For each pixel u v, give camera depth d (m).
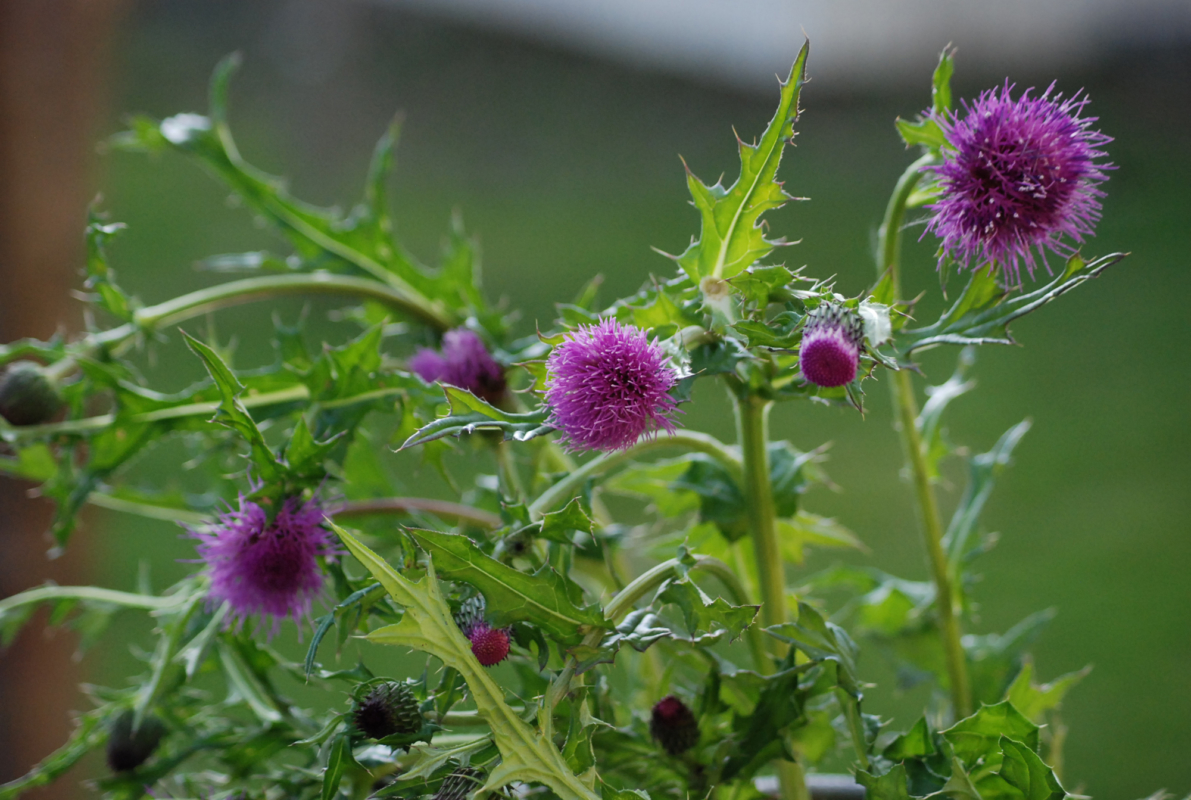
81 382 1.04
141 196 4.48
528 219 4.79
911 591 1.07
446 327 1.08
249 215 4.34
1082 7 5.80
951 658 1.03
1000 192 0.93
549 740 0.91
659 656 1.06
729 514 1.00
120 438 1.03
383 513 1.01
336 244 1.10
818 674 0.96
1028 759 0.93
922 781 0.95
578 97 6.02
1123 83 5.64
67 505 1.02
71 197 1.50
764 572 0.98
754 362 0.95
